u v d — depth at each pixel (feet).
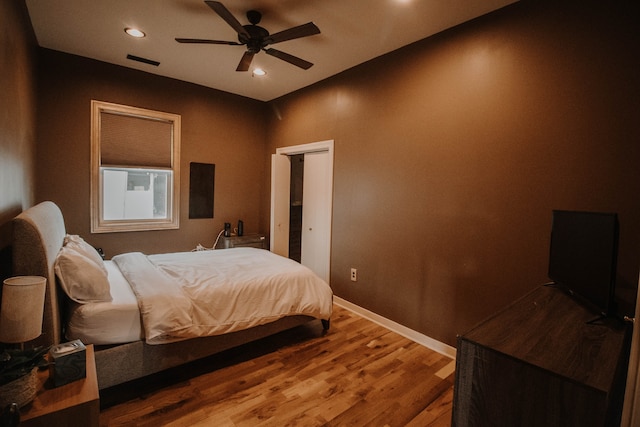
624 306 5.01
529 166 7.26
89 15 8.77
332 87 12.57
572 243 5.46
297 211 17.44
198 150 14.71
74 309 6.14
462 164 8.49
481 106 8.07
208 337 7.38
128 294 6.97
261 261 10.42
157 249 13.92
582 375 3.07
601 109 6.24
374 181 10.89
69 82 11.46
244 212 16.47
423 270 9.47
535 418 3.27
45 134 11.11
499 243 7.81
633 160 5.89
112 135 12.57
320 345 9.21
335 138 12.44
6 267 6.23
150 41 10.30
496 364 3.54
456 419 3.92
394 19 8.43
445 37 8.82
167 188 14.20
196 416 6.13
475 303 8.29
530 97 7.21
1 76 5.81
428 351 9.01
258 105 16.53
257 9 8.29
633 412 2.11
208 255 11.35
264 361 8.24
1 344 5.25
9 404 3.59
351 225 11.80
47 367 4.80
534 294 5.63
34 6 8.32
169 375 7.49
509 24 7.52
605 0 6.16
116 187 13.08
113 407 6.31
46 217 6.41
